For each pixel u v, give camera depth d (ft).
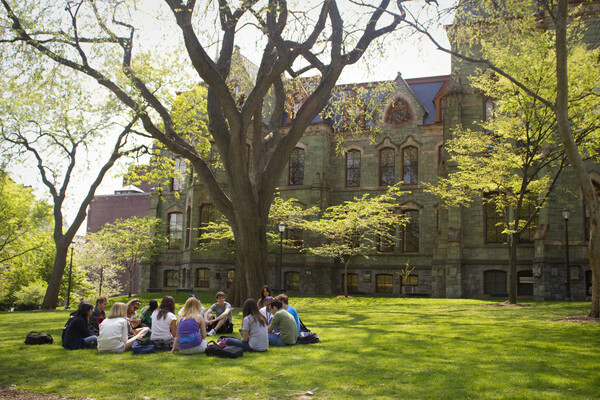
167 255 138.10
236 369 26.66
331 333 42.52
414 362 28.84
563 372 26.07
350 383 23.66
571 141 48.67
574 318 51.21
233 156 63.62
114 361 29.35
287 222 108.68
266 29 54.19
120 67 69.56
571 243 94.38
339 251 104.47
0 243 117.39
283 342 35.04
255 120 71.36
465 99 107.24
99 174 89.81
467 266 104.78
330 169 132.98
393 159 128.98
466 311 65.72
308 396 21.40
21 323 57.52
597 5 94.17
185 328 31.63
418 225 124.57
